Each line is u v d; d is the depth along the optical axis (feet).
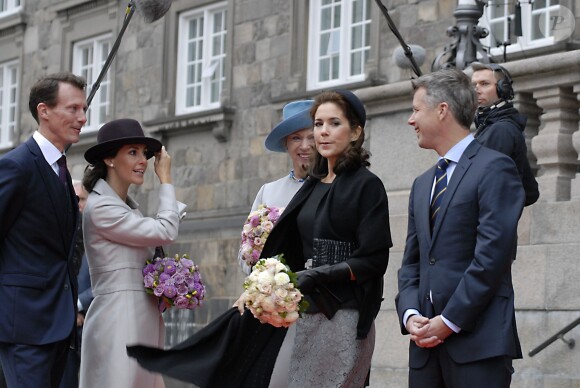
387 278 41.50
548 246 36.83
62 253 28.86
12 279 28.14
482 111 31.40
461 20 41.22
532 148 38.75
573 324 34.76
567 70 37.96
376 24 65.98
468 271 24.03
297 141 31.83
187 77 81.71
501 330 24.08
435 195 25.44
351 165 26.45
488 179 24.49
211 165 77.30
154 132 81.41
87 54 91.30
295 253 27.14
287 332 26.89
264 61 74.43
